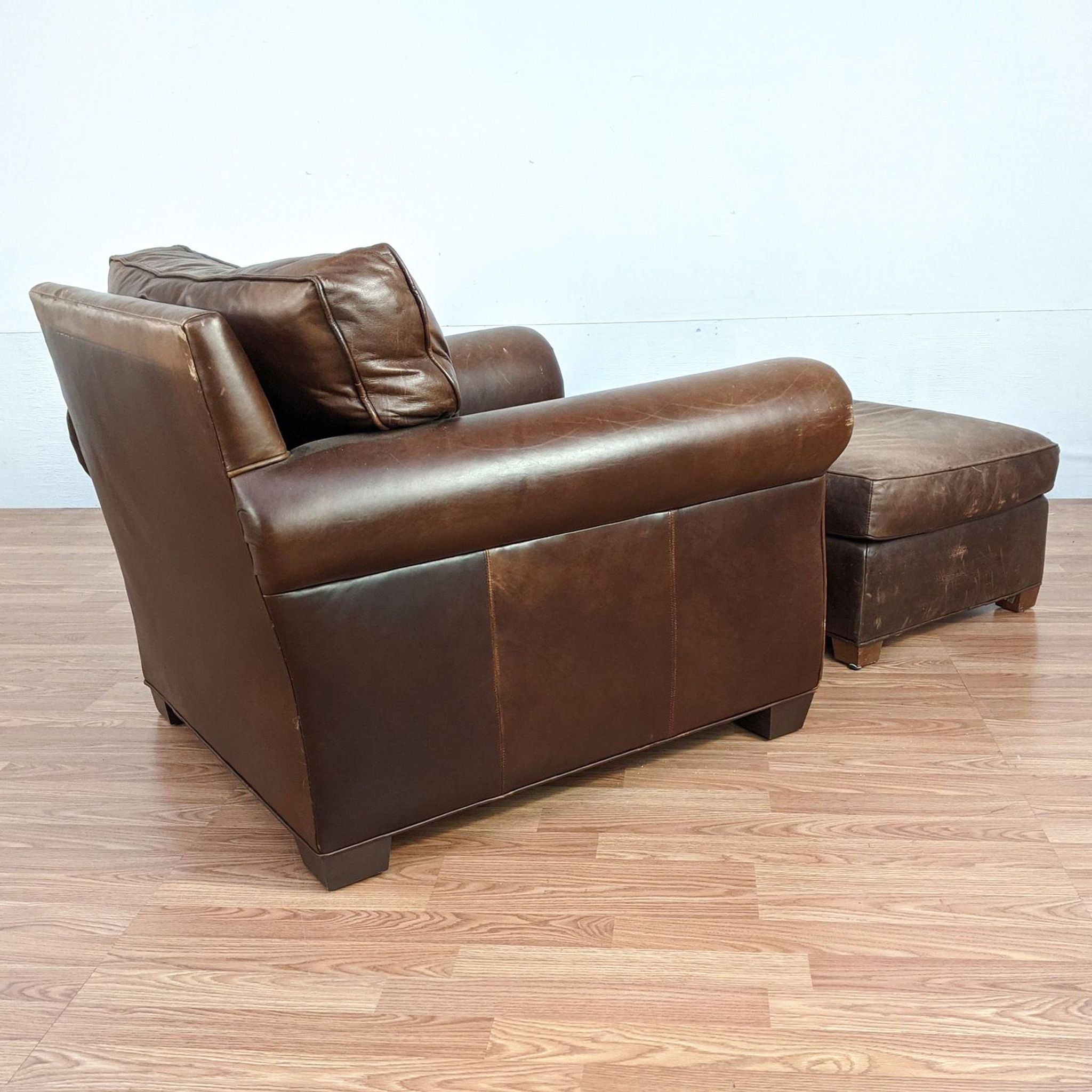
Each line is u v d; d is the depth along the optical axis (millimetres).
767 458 1946
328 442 1638
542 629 1847
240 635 1740
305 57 3562
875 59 3430
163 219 3760
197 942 1698
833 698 2416
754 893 1769
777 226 3605
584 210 3639
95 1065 1454
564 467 1738
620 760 2197
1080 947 1620
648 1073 1413
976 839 1891
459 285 3754
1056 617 2814
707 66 3471
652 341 3758
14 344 3906
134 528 2035
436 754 1812
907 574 2516
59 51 3607
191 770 2225
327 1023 1521
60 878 1873
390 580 1685
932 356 3699
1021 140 3473
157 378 1602
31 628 2965
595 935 1685
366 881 1840
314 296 1557
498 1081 1408
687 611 1998
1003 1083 1376
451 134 3602
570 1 3439
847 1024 1483
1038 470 2664
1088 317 3615
